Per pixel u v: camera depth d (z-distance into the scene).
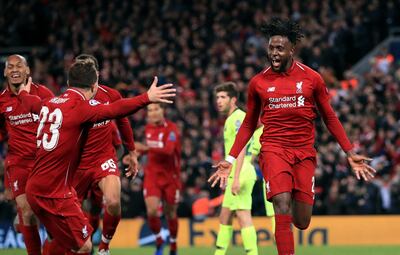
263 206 35.06
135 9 55.19
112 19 54.94
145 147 27.44
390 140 41.22
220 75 47.38
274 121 17.73
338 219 35.12
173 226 27.72
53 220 16.56
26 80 20.52
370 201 37.31
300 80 17.56
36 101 18.03
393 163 40.00
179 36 53.41
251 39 51.44
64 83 49.91
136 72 49.31
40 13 57.09
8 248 34.03
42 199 16.45
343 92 45.84
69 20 56.59
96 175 20.55
